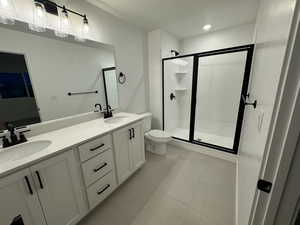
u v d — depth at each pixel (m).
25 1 1.23
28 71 1.29
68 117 1.62
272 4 0.80
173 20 2.20
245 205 0.88
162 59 2.62
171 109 3.16
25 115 1.29
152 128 3.07
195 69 2.42
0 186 0.81
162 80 2.73
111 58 2.04
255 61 1.46
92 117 1.88
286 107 0.39
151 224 1.29
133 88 2.51
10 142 1.12
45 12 1.33
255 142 0.81
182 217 1.35
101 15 1.84
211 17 2.12
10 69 1.19
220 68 2.79
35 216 0.98
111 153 1.54
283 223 0.48
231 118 2.86
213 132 3.11
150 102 2.99
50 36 1.40
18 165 0.86
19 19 1.20
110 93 2.10
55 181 1.07
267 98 0.62
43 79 1.39
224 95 2.85
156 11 1.92
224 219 1.32
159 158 2.38
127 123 1.71
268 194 0.48
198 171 2.01
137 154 1.97
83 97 1.75
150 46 2.69
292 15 0.36
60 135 1.34
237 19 2.20
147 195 1.62
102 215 1.39
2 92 1.16
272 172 0.46
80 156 1.22
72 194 1.19
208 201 1.51
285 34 0.43
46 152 1.02
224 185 1.74
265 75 0.77
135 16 2.05
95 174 1.38
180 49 3.16
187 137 2.89
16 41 1.20
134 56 2.44
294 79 0.37
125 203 1.52
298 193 0.43
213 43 2.74
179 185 1.75
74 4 1.55
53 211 1.08
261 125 0.69
